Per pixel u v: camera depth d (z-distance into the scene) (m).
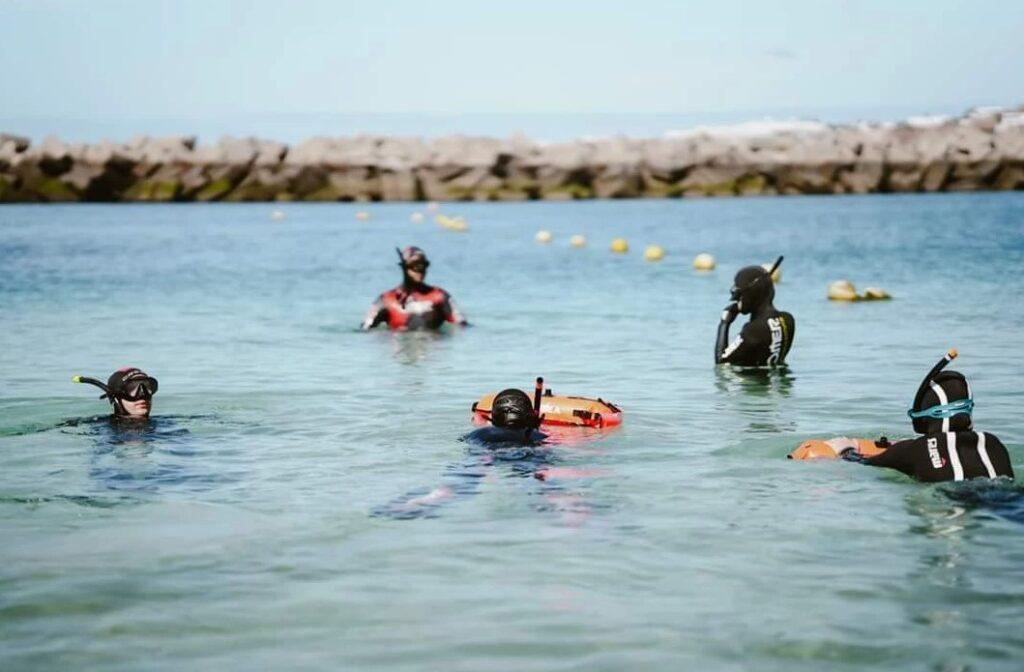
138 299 32.47
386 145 114.94
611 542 9.85
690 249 53.06
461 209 96.62
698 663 7.41
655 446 13.50
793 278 37.69
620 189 112.38
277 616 8.26
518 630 7.97
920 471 11.57
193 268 43.12
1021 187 114.19
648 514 10.66
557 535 10.06
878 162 113.12
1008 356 20.42
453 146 115.31
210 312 29.27
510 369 19.91
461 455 13.05
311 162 108.88
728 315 20.33
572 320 27.25
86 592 8.74
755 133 130.00
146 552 9.67
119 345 23.11
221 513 10.80
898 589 8.66
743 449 13.33
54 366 20.38
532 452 13.07
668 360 20.94
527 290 34.94
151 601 8.57
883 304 29.52
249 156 108.50
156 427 14.77
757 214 82.88
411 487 11.69
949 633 7.83
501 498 11.22
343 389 17.86
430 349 22.47
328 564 9.35
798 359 20.88
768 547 9.66
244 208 98.56
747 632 7.90
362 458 12.99
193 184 107.88
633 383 18.44
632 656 7.53
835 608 8.31
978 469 11.38
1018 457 12.67
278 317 28.19
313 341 23.70
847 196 110.38
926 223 68.06
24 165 104.50
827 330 24.75
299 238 62.09
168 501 11.23
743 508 10.81
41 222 77.00
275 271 42.03
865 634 7.83
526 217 83.75
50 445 13.68
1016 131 121.88
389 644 7.76
